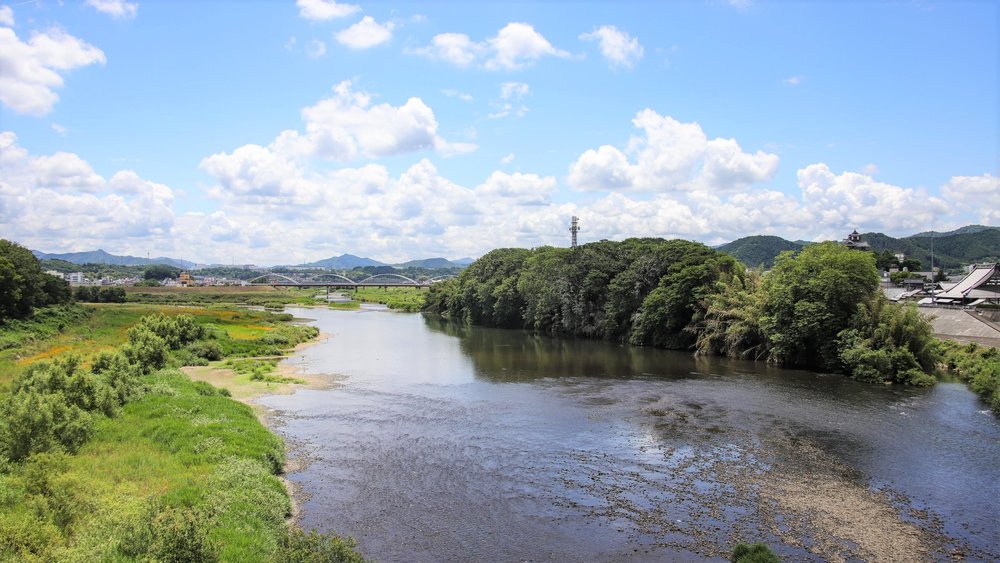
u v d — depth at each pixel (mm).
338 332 111625
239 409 39031
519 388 53000
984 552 22172
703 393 50062
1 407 29594
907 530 23938
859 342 57625
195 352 69938
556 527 24250
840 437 36438
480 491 28047
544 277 109562
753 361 69250
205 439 30422
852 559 21641
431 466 31516
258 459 29125
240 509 22266
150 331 66562
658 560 21562
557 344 90000
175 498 22281
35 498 20641
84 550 17188
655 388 52562
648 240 107500
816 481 29219
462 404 46344
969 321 70125
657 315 82312
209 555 17234
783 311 64688
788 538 23266
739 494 27688
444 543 22781
